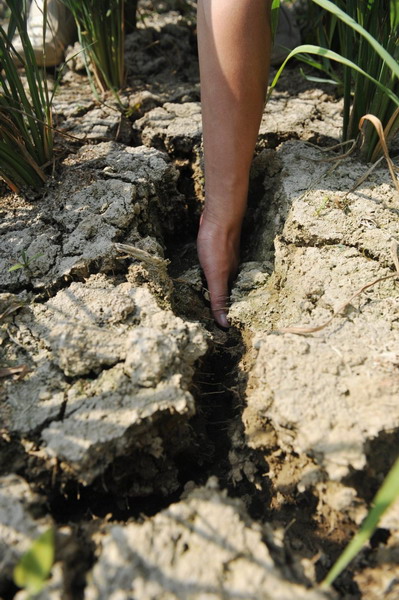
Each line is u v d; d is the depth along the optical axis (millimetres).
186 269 686
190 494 428
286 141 722
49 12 872
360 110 651
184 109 802
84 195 641
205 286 649
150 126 772
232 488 493
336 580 419
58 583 369
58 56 901
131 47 921
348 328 510
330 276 557
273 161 703
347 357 481
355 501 421
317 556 428
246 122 591
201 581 365
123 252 583
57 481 434
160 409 443
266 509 474
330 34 761
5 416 453
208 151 615
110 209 620
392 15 575
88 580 384
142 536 389
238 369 548
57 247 592
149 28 955
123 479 464
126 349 485
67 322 509
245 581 366
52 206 641
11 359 496
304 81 859
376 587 406
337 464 415
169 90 853
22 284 568
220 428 536
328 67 786
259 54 563
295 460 459
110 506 468
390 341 495
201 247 637
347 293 539
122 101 824
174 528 394
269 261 637
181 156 766
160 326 508
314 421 434
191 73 903
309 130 736
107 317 517
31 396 466
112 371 473
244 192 631
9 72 620
